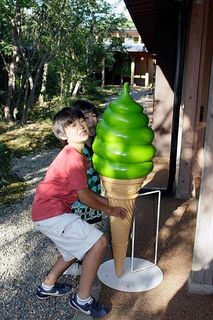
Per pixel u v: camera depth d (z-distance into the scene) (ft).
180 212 13.98
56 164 8.02
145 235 12.05
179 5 15.89
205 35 14.02
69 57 46.70
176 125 15.46
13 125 34.19
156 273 9.77
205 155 8.48
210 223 8.71
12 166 21.88
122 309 8.46
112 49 72.08
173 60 22.49
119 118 8.11
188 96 14.66
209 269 8.95
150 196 15.58
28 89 41.11
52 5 36.22
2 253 11.52
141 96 64.85
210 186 8.55
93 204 8.03
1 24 35.53
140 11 17.93
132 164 8.21
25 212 14.80
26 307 8.84
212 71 8.29
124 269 9.87
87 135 8.00
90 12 49.52
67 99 43.62
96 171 8.80
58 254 11.46
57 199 8.02
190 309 8.48
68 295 9.18
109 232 12.21
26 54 38.34
